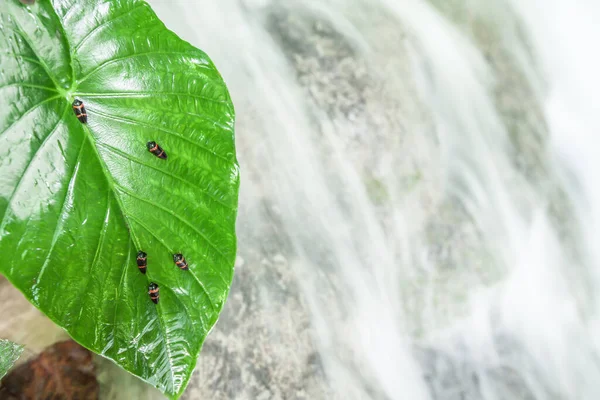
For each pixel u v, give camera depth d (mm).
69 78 623
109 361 818
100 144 627
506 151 1511
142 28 647
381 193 1191
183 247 642
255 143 1093
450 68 1494
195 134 652
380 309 1136
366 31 1363
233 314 906
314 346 977
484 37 1685
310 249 1069
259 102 1143
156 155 639
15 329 788
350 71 1242
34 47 613
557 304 1419
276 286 982
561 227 1509
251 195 1045
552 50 1861
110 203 626
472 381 1230
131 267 630
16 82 606
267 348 911
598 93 1877
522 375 1294
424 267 1215
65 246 612
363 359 1062
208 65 660
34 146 608
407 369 1148
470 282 1258
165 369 632
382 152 1207
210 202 651
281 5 1293
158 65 648
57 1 625
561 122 1749
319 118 1170
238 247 978
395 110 1261
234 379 854
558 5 1922
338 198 1140
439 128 1362
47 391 780
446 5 1629
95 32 634
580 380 1381
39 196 607
